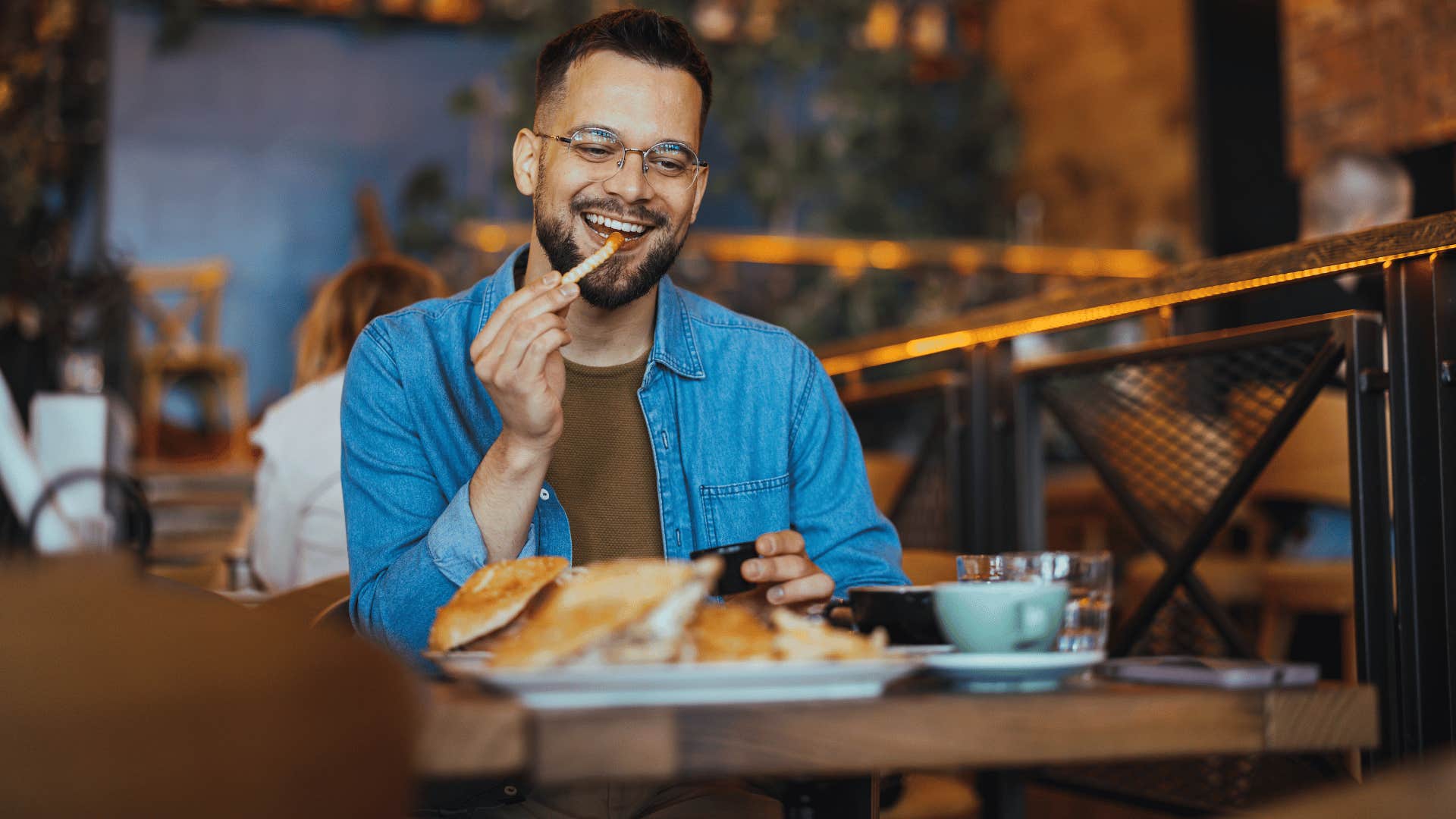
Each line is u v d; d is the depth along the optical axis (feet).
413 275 7.34
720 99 24.73
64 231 18.19
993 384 7.32
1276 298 10.88
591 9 23.99
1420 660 4.34
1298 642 9.96
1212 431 5.84
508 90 24.59
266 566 6.75
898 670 2.37
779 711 2.21
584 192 4.51
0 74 16.79
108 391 19.10
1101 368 6.47
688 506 4.81
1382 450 4.64
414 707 1.84
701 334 5.04
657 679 2.24
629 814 4.28
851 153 25.49
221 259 23.03
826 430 5.08
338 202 23.75
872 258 24.18
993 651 2.71
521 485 3.73
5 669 1.60
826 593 3.52
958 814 6.36
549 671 2.21
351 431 4.66
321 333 7.22
